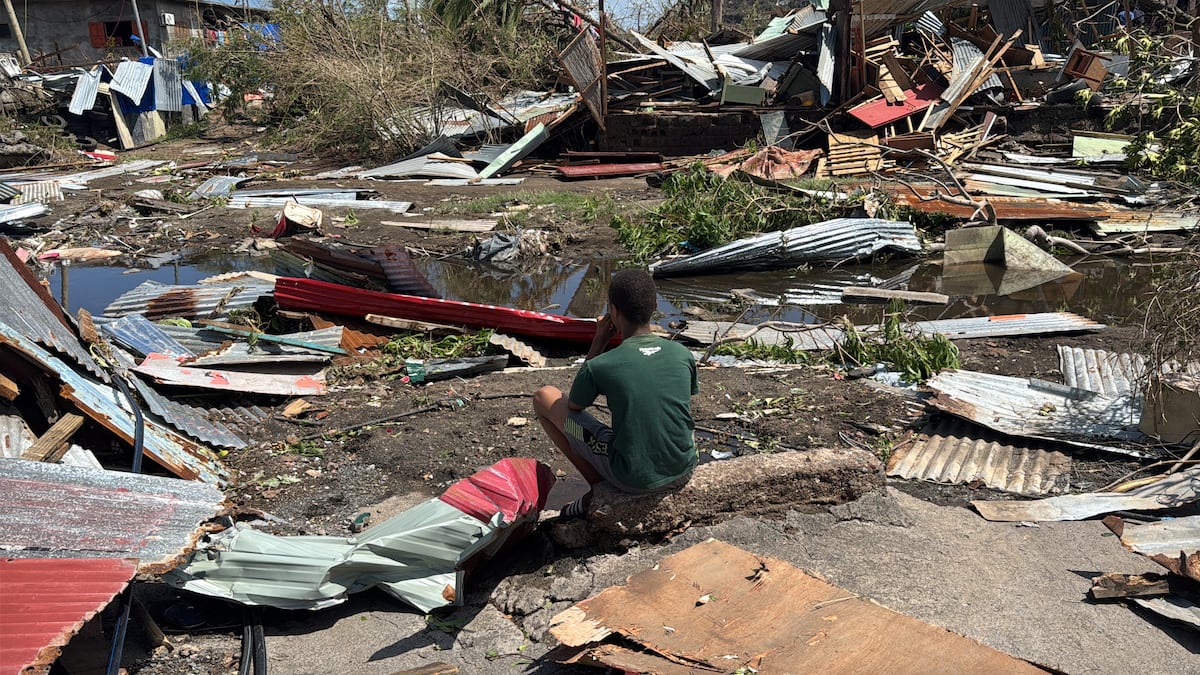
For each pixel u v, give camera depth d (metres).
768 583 3.68
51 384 4.69
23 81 27.27
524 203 15.94
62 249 13.03
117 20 33.38
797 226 13.30
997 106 20.48
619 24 30.09
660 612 3.51
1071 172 17.33
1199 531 4.25
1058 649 3.52
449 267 12.33
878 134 20.28
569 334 8.09
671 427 4.17
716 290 11.02
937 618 3.73
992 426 5.72
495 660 3.57
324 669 3.52
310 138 23.80
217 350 7.03
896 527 4.54
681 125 21.42
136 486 3.91
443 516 3.89
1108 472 5.23
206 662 3.54
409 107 22.75
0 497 3.55
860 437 5.84
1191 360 5.73
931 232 13.48
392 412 6.26
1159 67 10.48
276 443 5.70
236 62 28.28
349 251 8.73
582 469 4.48
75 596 3.03
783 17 27.28
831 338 8.02
